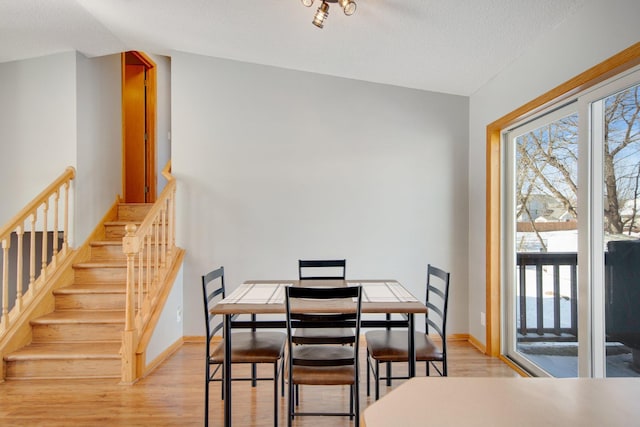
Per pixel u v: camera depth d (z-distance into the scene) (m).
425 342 2.39
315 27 2.90
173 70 3.76
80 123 3.62
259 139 3.79
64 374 2.87
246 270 3.76
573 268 2.41
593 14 2.04
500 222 3.29
